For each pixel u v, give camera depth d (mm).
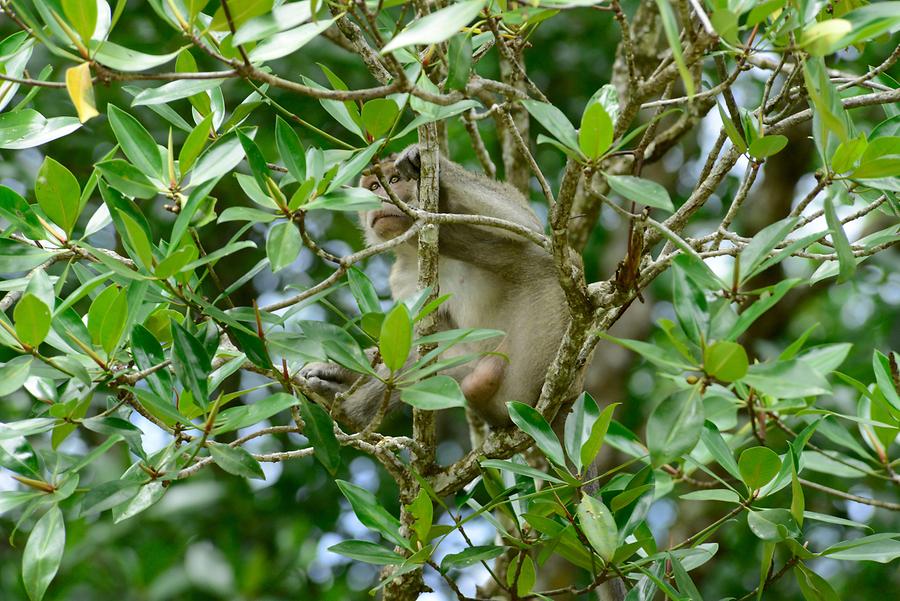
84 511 6945
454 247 11094
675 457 5914
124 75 5848
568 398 10844
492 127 17422
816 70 6340
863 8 6023
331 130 15680
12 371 6789
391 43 5605
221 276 16531
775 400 10211
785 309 18094
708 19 6312
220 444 7145
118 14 5988
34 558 7004
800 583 8320
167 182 7504
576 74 17891
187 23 6039
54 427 7172
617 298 7871
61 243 7609
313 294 7254
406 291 12695
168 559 11641
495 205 11047
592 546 7914
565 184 7137
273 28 5859
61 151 15664
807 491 15461
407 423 16781
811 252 9344
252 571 11523
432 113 7578
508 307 11633
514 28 8461
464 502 8961
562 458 7883
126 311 7086
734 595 14945
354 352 7297
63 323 7688
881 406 9344
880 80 9406
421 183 8648
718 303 6363
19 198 7492
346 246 16625
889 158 6777
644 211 6895
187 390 7352
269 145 15391
